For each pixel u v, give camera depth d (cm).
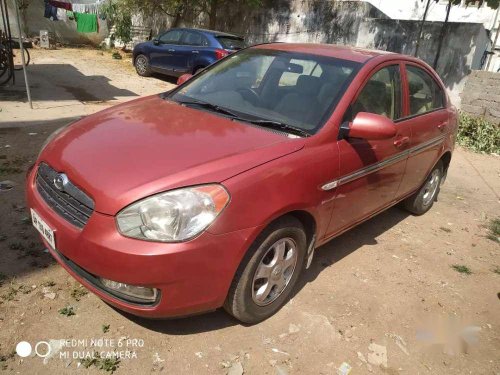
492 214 526
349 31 1199
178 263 214
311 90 319
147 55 1189
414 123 386
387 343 279
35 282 287
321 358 258
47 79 1002
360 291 328
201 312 242
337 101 306
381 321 299
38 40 1583
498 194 602
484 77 910
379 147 332
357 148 309
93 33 1777
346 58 342
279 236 260
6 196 395
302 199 262
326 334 277
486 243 446
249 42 1442
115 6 1623
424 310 319
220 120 299
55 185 246
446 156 487
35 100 777
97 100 845
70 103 783
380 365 261
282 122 299
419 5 1259
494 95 899
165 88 1077
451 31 985
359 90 319
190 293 226
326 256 370
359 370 254
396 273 361
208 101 337
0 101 739
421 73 417
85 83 1016
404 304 322
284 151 262
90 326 257
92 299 278
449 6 1001
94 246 216
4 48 864
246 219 231
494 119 907
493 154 816
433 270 376
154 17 1706
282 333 272
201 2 1484
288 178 254
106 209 218
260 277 261
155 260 211
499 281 375
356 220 347
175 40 1139
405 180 401
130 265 211
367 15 1211
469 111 945
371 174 332
